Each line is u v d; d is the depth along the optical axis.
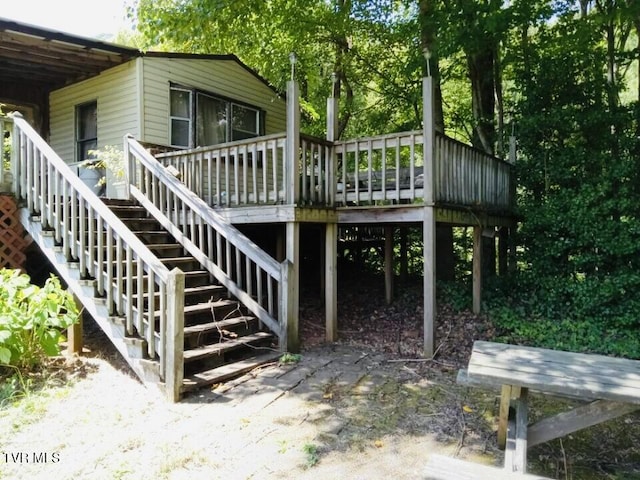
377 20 11.09
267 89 10.41
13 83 8.99
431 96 5.32
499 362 2.87
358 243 10.40
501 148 9.46
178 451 2.89
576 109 7.93
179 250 6.13
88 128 8.70
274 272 5.26
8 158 6.66
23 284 4.22
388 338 6.32
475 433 3.29
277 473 2.69
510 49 9.45
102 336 5.39
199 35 8.74
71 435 3.09
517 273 8.16
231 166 8.20
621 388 2.40
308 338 6.23
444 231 9.11
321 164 5.90
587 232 7.27
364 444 3.08
